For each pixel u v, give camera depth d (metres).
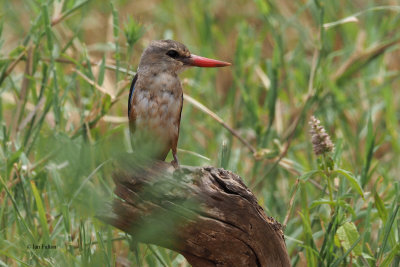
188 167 7.46
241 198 7.34
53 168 9.17
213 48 16.59
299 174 11.41
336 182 10.10
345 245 8.59
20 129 10.77
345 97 14.03
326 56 13.84
